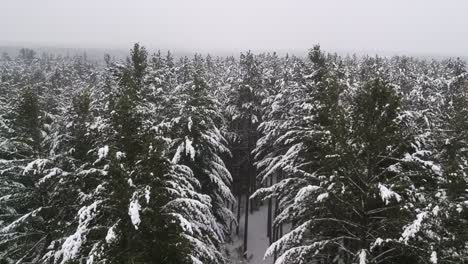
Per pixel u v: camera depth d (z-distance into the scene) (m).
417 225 10.66
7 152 18.45
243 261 33.12
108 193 12.27
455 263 11.46
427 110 25.48
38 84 45.81
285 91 29.56
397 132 13.31
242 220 39.84
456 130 20.55
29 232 17.19
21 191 17.69
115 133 14.30
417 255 12.17
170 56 51.34
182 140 20.30
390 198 12.29
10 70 86.88
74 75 83.25
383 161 14.17
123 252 11.91
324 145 14.12
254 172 40.53
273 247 13.48
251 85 35.41
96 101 27.41
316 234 15.00
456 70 41.97
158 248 12.34
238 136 36.38
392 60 72.56
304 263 14.47
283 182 18.72
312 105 19.66
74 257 11.07
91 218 11.68
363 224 13.21
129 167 12.90
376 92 13.45
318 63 24.55
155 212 12.45
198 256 14.20
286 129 27.53
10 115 21.16
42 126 19.02
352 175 13.70
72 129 19.30
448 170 12.25
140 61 24.42
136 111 13.84
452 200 11.99
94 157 15.86
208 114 21.66
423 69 54.88
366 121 13.50
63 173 15.17
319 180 15.92
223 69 67.38
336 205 13.62
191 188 15.11
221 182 20.92
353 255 13.52
